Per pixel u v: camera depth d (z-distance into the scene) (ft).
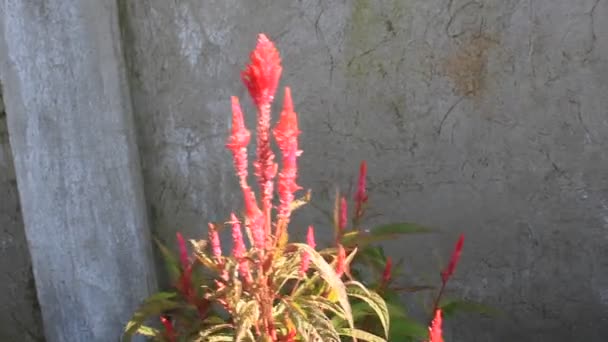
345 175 4.86
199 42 4.70
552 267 4.90
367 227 4.92
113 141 4.68
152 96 4.83
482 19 4.50
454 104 4.66
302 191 4.91
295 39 4.64
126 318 5.01
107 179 4.75
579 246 4.83
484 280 4.97
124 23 4.69
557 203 4.76
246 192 2.92
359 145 4.80
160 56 4.75
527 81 4.57
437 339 2.79
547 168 4.71
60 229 4.89
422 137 4.74
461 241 3.84
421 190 4.84
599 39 4.44
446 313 4.00
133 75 4.79
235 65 4.72
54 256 4.95
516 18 4.47
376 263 3.90
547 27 4.46
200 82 4.78
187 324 3.68
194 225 5.07
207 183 4.98
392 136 4.76
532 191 4.76
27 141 4.74
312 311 3.12
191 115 4.85
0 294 5.36
